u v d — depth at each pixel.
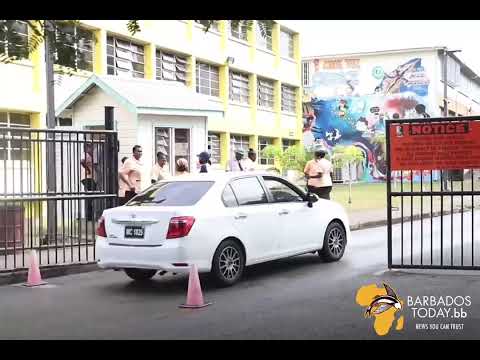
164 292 8.56
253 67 33.84
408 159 9.27
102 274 10.34
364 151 54.09
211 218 8.55
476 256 11.11
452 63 57.84
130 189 14.35
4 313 7.40
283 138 38.06
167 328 6.45
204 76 29.95
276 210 9.62
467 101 64.19
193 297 7.48
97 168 11.57
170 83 19.06
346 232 11.11
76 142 11.25
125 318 6.98
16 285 9.41
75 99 16.58
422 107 52.56
